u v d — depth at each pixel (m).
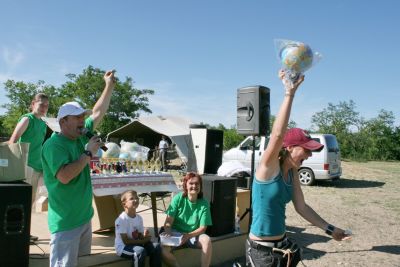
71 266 3.17
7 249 3.14
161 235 4.44
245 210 6.30
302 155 2.60
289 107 2.39
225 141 32.22
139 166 5.23
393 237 7.15
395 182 16.31
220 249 5.24
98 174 4.58
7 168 3.38
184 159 16.08
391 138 39.56
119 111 43.75
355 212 9.44
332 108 44.59
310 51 2.36
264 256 2.60
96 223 5.36
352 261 5.64
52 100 43.31
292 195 2.72
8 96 43.00
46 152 3.03
